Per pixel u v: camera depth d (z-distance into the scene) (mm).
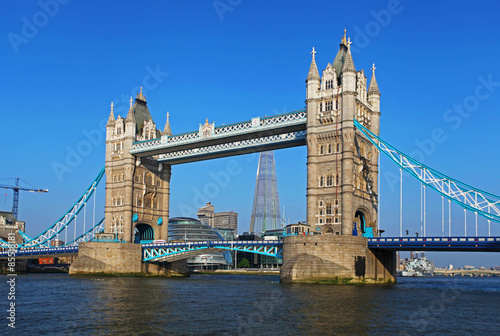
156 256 133875
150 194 142875
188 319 50188
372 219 109125
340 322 48500
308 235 95750
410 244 94688
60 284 96812
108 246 130750
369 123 112125
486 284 144625
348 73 102750
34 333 43344
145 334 42938
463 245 90000
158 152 133875
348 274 93250
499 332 45656
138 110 145750
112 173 141750
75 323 47844
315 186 104250
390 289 87375
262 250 112625
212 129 122312
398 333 43969
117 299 67625
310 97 106500
